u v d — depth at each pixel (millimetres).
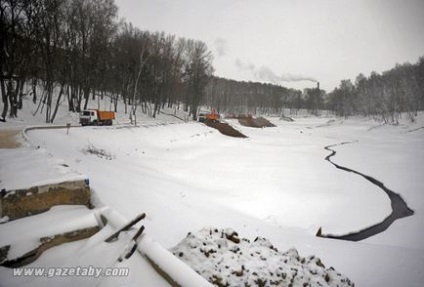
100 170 14180
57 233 4152
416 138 58188
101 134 27078
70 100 43438
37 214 4844
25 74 30484
